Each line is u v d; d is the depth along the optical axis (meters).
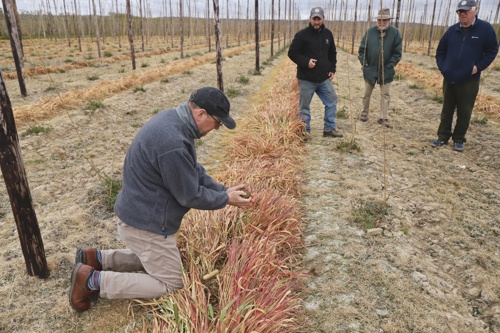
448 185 4.76
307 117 6.55
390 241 3.46
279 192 4.25
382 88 7.29
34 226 2.86
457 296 2.82
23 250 2.92
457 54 5.48
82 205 4.35
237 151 5.85
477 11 5.23
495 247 3.45
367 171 5.13
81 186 4.96
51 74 15.99
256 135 6.35
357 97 10.96
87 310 2.66
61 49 31.16
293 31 57.62
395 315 2.59
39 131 6.94
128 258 2.81
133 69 18.19
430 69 18.17
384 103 7.38
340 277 2.99
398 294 2.78
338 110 8.88
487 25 5.21
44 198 4.58
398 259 3.20
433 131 7.21
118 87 11.54
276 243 3.12
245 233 3.37
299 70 6.27
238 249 3.02
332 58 6.34
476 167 5.37
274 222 3.52
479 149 6.10
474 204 4.25
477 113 8.67
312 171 5.18
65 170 5.50
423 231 3.73
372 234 3.58
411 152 5.96
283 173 4.66
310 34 6.02
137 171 2.31
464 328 2.50
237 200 2.73
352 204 4.15
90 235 3.72
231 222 3.50
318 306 2.69
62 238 3.65
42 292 2.88
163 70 15.61
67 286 2.96
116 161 5.91
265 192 3.87
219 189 2.82
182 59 24.64
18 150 2.65
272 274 2.88
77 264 2.55
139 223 2.38
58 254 3.33
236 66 19.38
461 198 4.40
